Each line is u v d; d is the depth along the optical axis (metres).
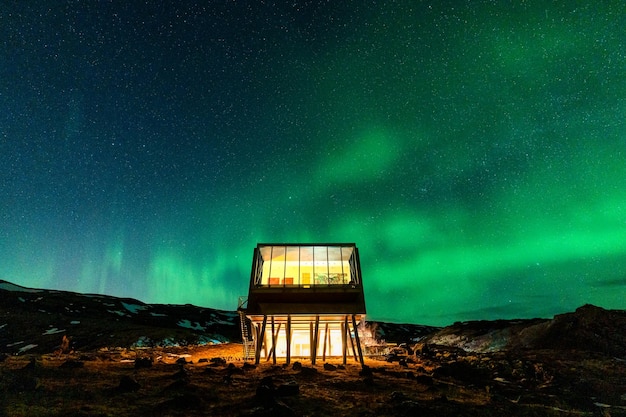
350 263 36.53
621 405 22.86
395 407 18.44
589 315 42.66
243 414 16.02
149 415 16.05
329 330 43.50
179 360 32.94
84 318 93.62
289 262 36.25
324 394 20.78
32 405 16.39
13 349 67.38
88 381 21.56
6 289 121.94
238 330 117.94
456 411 18.64
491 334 49.66
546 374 28.81
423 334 110.00
